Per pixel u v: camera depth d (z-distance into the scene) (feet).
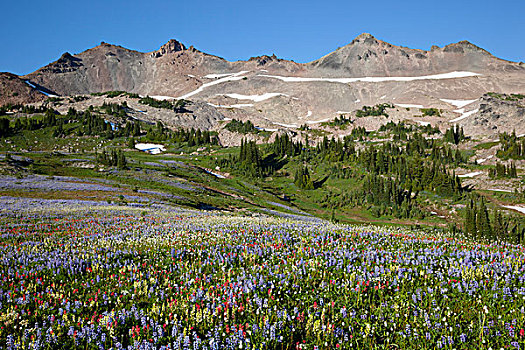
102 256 53.42
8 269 46.11
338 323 31.09
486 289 35.78
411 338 28.58
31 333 29.27
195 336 27.89
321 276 40.29
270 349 27.68
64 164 376.48
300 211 351.67
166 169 420.77
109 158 446.60
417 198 422.82
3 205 151.94
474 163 597.11
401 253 48.24
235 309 32.22
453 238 66.95
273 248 52.01
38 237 81.82
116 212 146.92
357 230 73.92
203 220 108.88
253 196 384.27
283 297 36.14
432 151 629.92
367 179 437.58
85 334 29.25
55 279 43.68
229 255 49.47
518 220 319.27
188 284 39.68
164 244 61.87
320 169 541.34
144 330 29.91
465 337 28.09
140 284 38.68
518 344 26.63
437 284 37.06
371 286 37.19
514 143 622.13
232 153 653.71
